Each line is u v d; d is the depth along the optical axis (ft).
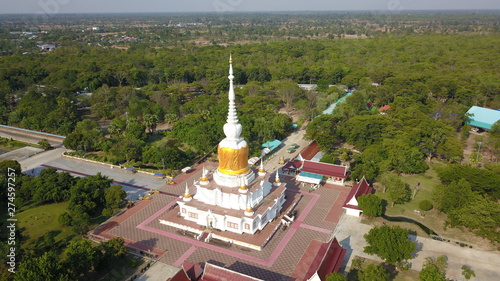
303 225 224.33
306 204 249.96
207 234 211.82
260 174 238.07
